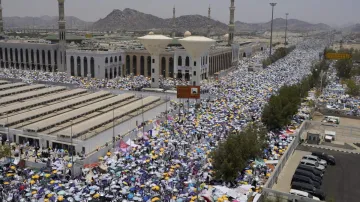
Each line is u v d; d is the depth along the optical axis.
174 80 150.75
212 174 56.28
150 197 47.69
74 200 46.44
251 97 110.56
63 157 64.56
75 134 69.56
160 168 56.41
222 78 156.25
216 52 177.75
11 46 179.62
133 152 64.56
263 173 57.84
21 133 72.44
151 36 126.25
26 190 48.75
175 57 154.12
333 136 81.25
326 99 119.06
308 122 89.75
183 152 63.94
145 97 112.50
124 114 88.19
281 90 97.38
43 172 55.44
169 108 100.00
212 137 72.81
